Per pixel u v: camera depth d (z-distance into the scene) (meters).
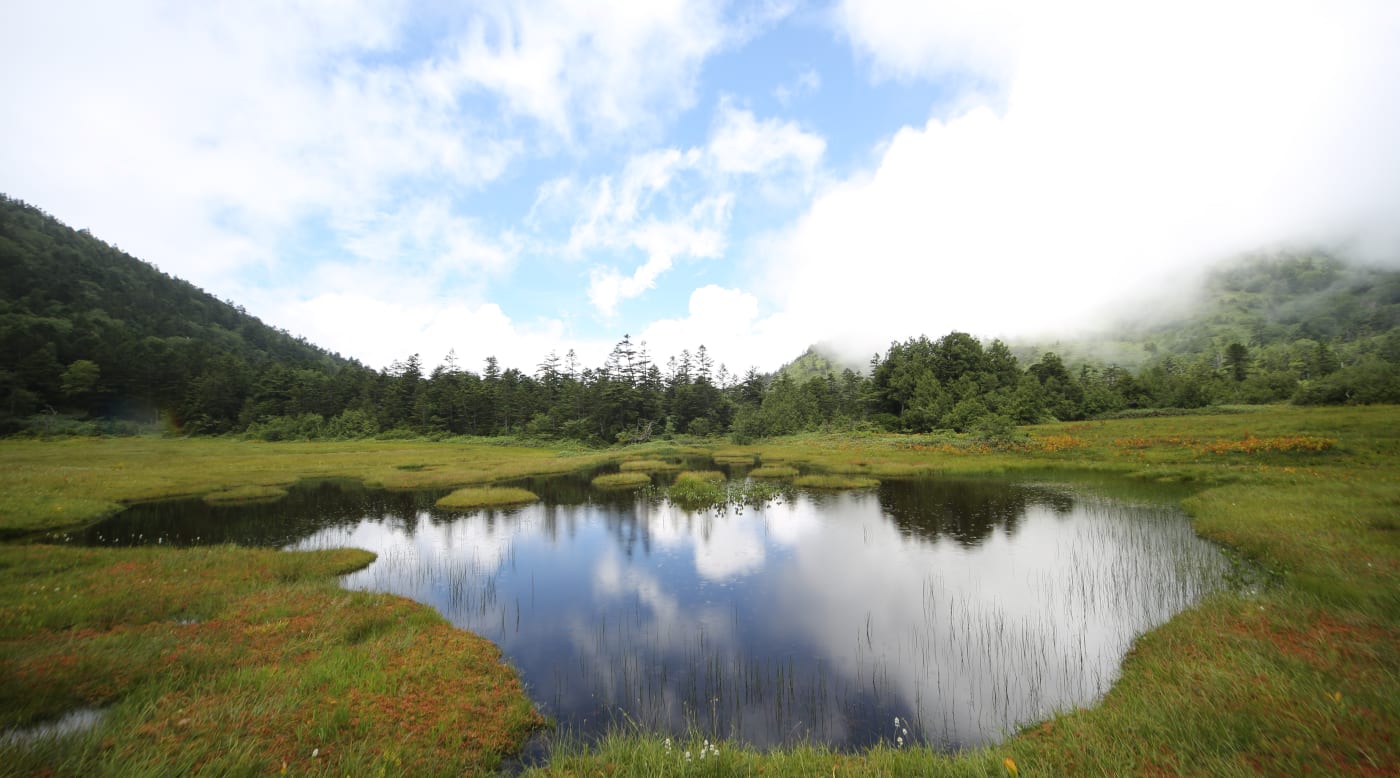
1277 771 5.75
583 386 106.56
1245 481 31.09
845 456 56.72
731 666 12.80
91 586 15.18
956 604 16.22
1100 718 8.15
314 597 15.24
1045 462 44.62
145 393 109.25
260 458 59.44
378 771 7.23
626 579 19.33
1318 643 9.66
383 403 108.56
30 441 81.06
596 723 10.30
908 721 10.32
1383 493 23.30
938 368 94.19
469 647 12.65
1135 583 16.98
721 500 34.06
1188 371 128.38
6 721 8.28
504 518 29.78
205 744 7.37
